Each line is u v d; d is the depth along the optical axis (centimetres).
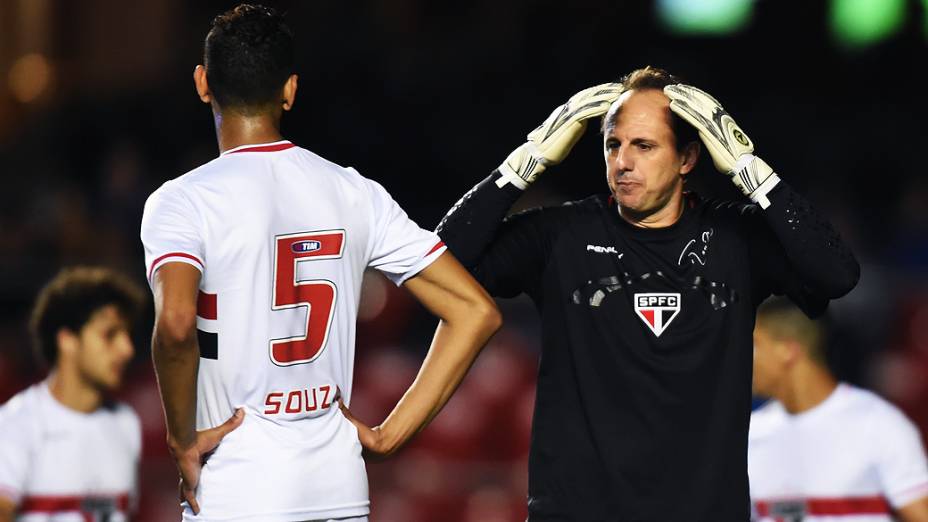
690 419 1286
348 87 4703
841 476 1753
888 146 4609
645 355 1295
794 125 4675
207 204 1166
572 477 1295
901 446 1739
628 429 1286
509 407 2938
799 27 4766
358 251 1236
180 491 1192
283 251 1183
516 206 4025
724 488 1277
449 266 1278
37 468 1842
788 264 1329
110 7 4984
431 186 4506
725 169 1303
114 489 1895
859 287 3250
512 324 3180
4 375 2945
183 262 1130
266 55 1207
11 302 3303
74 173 4603
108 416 1902
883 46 4644
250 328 1166
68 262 3431
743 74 4781
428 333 3375
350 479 1206
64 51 4975
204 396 1181
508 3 4906
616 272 1320
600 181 4278
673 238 1321
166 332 1108
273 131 1225
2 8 4856
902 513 1736
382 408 2956
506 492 2770
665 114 1302
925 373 3080
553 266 1343
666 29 4731
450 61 4781
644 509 1275
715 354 1300
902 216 4209
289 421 1180
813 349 1753
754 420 1827
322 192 1215
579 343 1312
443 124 4638
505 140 4612
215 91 1215
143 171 4419
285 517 1160
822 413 1762
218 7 5019
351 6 4944
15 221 4059
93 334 1848
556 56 4759
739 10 4666
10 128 4797
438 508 2764
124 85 4959
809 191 4481
